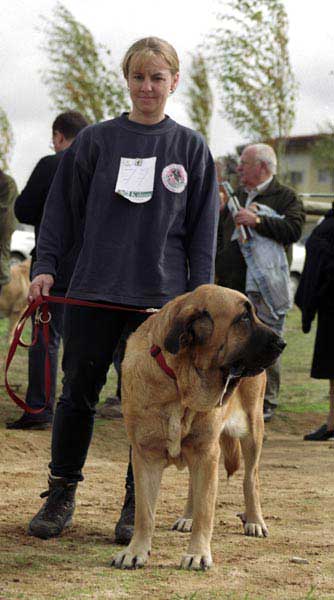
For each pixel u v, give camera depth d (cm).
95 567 453
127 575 441
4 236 991
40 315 539
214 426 460
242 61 2502
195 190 519
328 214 970
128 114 527
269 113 2528
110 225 507
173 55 510
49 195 535
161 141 511
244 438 551
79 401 518
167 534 530
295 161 5150
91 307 513
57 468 522
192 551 462
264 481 705
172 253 516
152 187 505
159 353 447
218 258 991
